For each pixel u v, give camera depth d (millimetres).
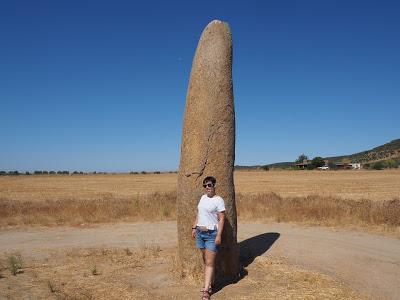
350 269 8258
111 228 13930
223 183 7477
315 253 9609
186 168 7488
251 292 6750
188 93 7715
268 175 72000
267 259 8727
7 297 6551
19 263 8742
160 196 22562
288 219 14836
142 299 6477
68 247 10680
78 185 46531
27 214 16188
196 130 7488
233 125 7680
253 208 16984
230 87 7656
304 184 44250
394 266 8508
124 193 31953
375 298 6582
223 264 7473
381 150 165875
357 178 57906
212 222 6672
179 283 7176
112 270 8078
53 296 6590
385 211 14352
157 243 11047
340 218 14445
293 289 6883
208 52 7609
